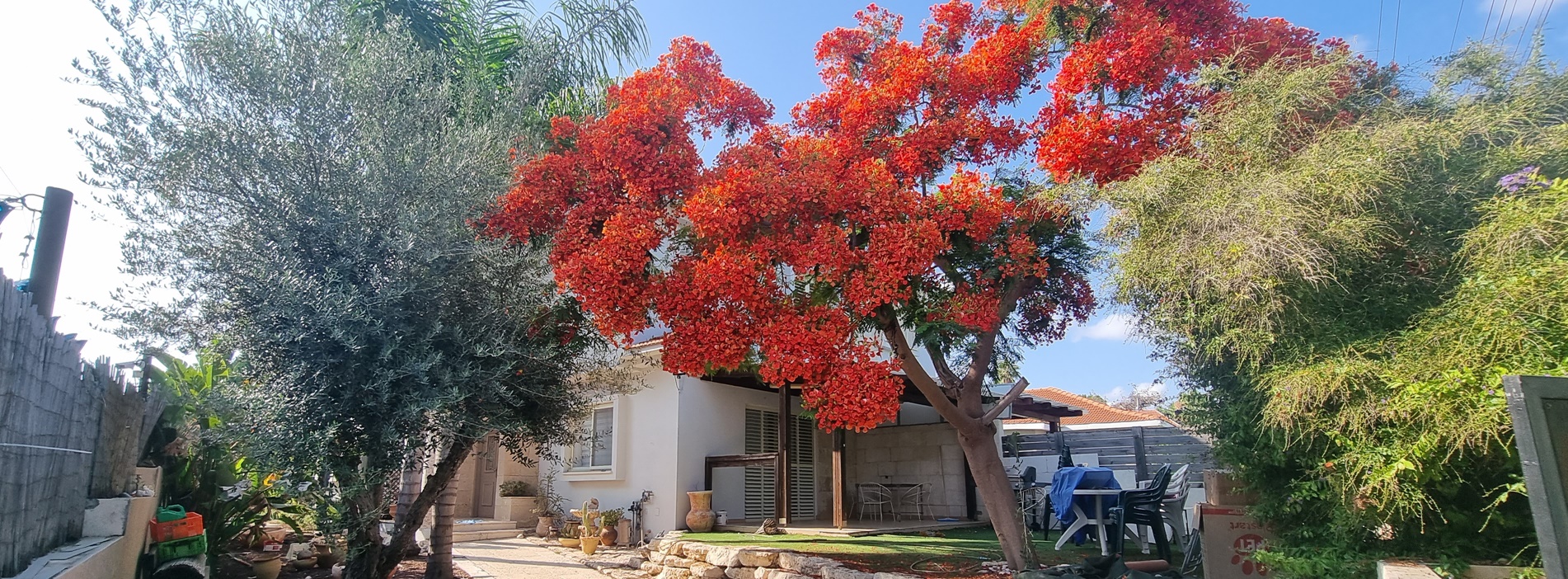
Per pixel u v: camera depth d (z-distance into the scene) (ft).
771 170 22.74
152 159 18.40
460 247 20.74
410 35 24.38
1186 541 29.81
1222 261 15.33
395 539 22.58
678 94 25.20
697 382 42.93
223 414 18.98
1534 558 13.34
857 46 27.81
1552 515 8.66
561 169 24.57
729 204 21.97
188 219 19.20
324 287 18.78
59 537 17.78
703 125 27.30
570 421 25.53
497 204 23.20
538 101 29.94
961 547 30.55
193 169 18.45
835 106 26.99
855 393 21.13
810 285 22.93
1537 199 13.39
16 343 14.05
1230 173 16.93
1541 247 12.76
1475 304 13.00
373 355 19.38
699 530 38.50
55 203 19.36
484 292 21.76
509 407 22.59
